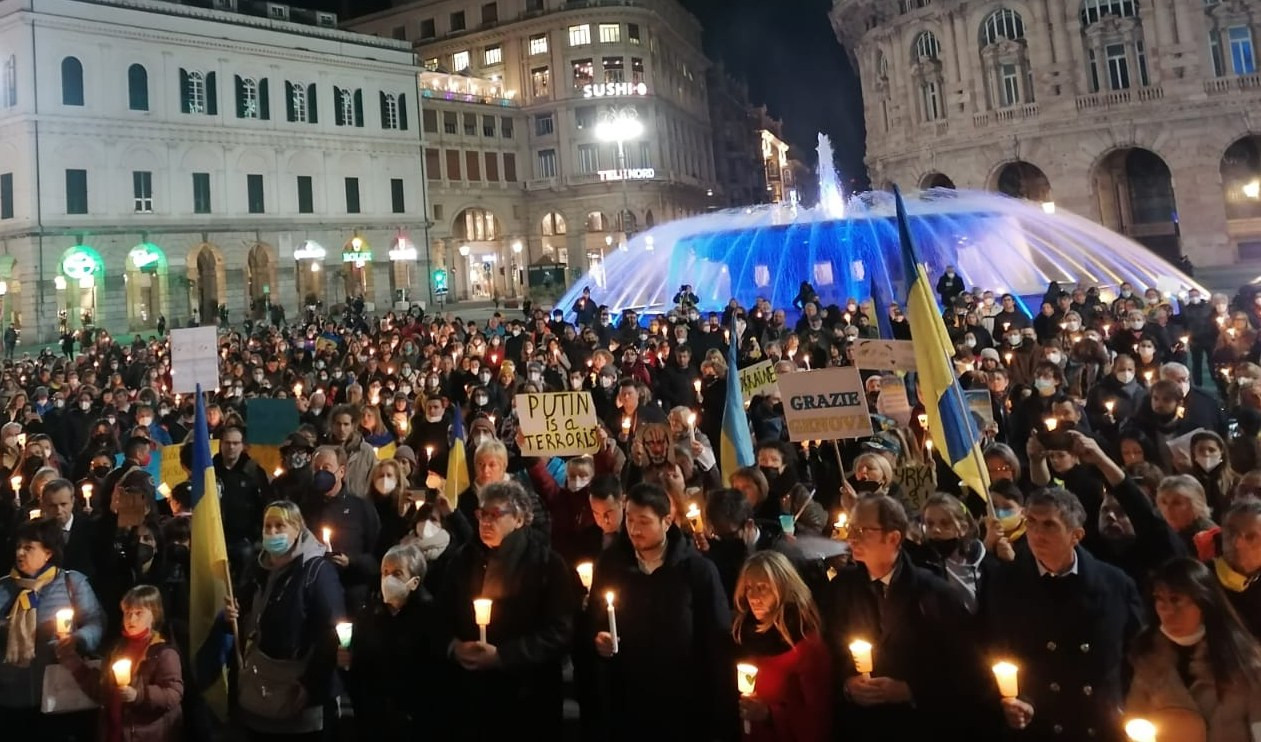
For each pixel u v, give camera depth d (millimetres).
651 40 80062
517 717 5949
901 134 54625
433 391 13695
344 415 10578
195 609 6586
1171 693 4137
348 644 5988
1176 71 45656
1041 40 48438
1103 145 47500
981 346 16391
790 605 5102
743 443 9445
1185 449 7719
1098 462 6012
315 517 7703
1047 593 4746
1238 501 4871
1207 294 30234
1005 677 4488
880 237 32281
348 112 63094
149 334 51312
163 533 7629
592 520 7391
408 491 8500
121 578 7656
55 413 15469
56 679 6309
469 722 6012
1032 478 8500
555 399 8883
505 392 15273
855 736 5043
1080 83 47938
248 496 9438
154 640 5980
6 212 50031
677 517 7059
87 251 50062
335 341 30344
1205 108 45156
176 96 54312
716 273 34906
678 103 85500
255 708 6027
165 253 53906
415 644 6188
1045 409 10719
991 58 50312
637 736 5473
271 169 58938
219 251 56688
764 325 20781
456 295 75875
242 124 57094
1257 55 45219
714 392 12852
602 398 14555
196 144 55281
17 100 49062
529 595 5797
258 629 6168
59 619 6250
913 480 8758
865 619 5059
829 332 19078
